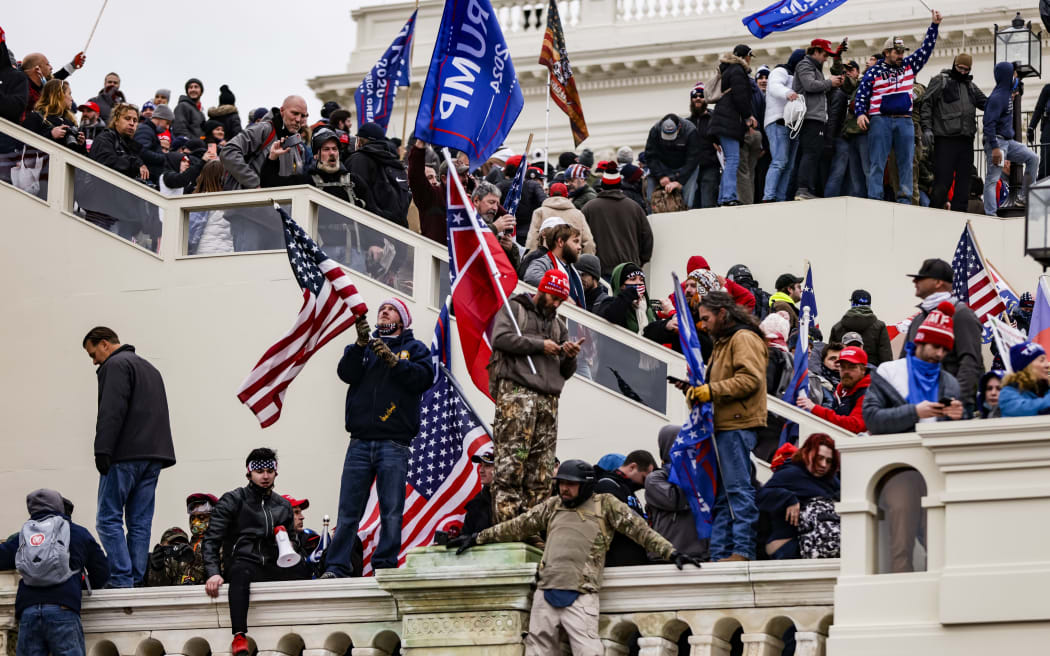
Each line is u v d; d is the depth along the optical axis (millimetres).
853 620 15711
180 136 31562
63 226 25328
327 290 20250
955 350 18812
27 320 25156
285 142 24938
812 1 28578
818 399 21719
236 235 24531
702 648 16578
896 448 15914
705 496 17156
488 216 24875
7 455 24750
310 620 18484
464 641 17328
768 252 27891
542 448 17781
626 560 17297
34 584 18859
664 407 21859
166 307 24625
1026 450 15266
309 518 23203
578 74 50125
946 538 15438
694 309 21953
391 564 19000
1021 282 27094
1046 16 29297
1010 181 28391
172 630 19078
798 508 16875
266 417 20734
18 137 25797
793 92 27812
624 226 27062
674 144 28938
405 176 25688
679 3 49938
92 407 24656
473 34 20844
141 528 20297
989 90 44969
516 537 17312
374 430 19125
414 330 23328
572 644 16641
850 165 28047
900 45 27766
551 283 17828
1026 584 15078
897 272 27406
